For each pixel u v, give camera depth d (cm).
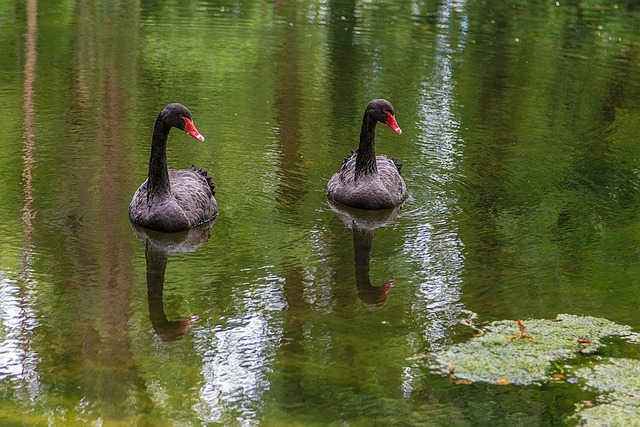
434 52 2375
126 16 2692
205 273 1042
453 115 1800
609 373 841
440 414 767
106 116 1667
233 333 898
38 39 2295
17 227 1141
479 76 2136
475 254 1124
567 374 838
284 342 882
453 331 916
